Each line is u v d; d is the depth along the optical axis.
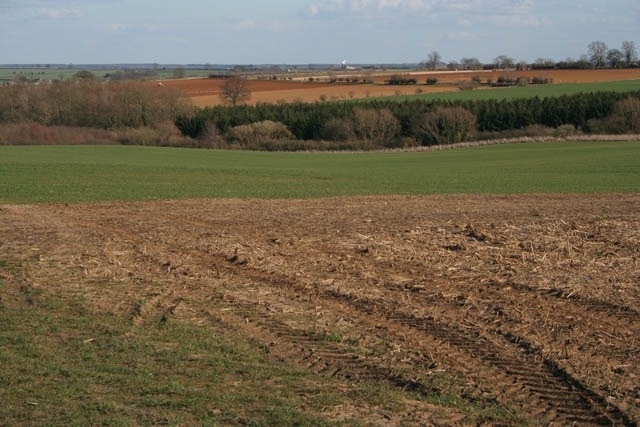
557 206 22.67
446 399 7.30
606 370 8.12
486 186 31.47
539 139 65.75
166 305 10.78
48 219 19.38
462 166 47.72
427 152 62.91
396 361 8.41
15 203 23.34
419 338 9.28
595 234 16.30
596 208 21.84
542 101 75.75
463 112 70.69
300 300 11.12
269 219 19.31
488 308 10.71
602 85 96.44
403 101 78.44
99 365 8.15
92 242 15.55
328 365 8.28
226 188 29.70
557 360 8.41
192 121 75.75
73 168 38.62
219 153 59.59
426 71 143.75
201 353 8.63
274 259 13.98
